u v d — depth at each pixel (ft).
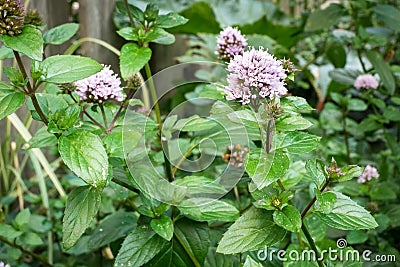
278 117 1.08
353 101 2.17
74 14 2.55
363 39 2.28
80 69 1.08
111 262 1.80
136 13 1.34
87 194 1.15
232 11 3.71
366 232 1.63
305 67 2.93
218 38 1.35
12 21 1.02
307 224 1.37
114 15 2.51
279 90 1.07
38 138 1.24
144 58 1.23
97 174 1.04
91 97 1.22
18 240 1.64
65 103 1.22
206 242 1.23
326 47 2.97
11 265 1.72
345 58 2.92
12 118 1.83
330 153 2.15
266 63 1.07
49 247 1.80
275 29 3.42
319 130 2.24
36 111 1.17
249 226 1.07
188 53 2.91
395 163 2.18
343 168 1.08
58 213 1.90
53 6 2.26
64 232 1.13
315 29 2.46
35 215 1.86
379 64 2.24
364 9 2.33
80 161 1.04
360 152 2.42
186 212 1.19
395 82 2.52
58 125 1.10
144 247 1.18
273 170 1.03
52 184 2.21
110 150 1.19
